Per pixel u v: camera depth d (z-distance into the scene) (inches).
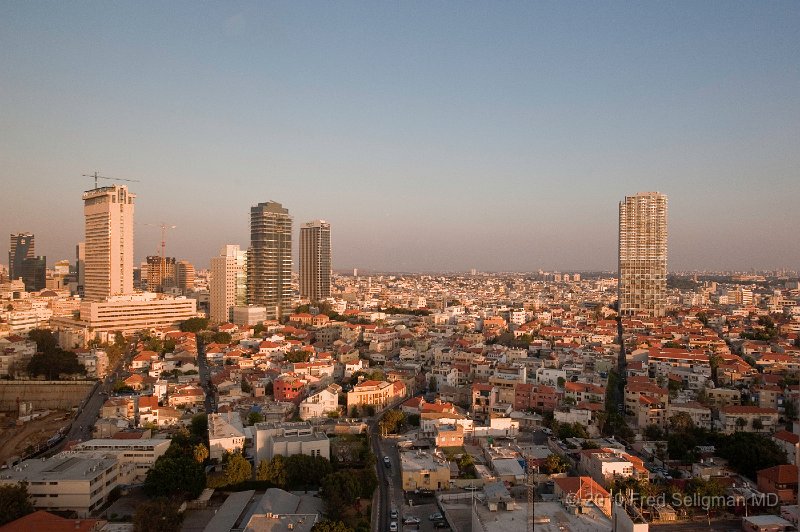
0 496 7701.8
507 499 7711.6
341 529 7313.0
